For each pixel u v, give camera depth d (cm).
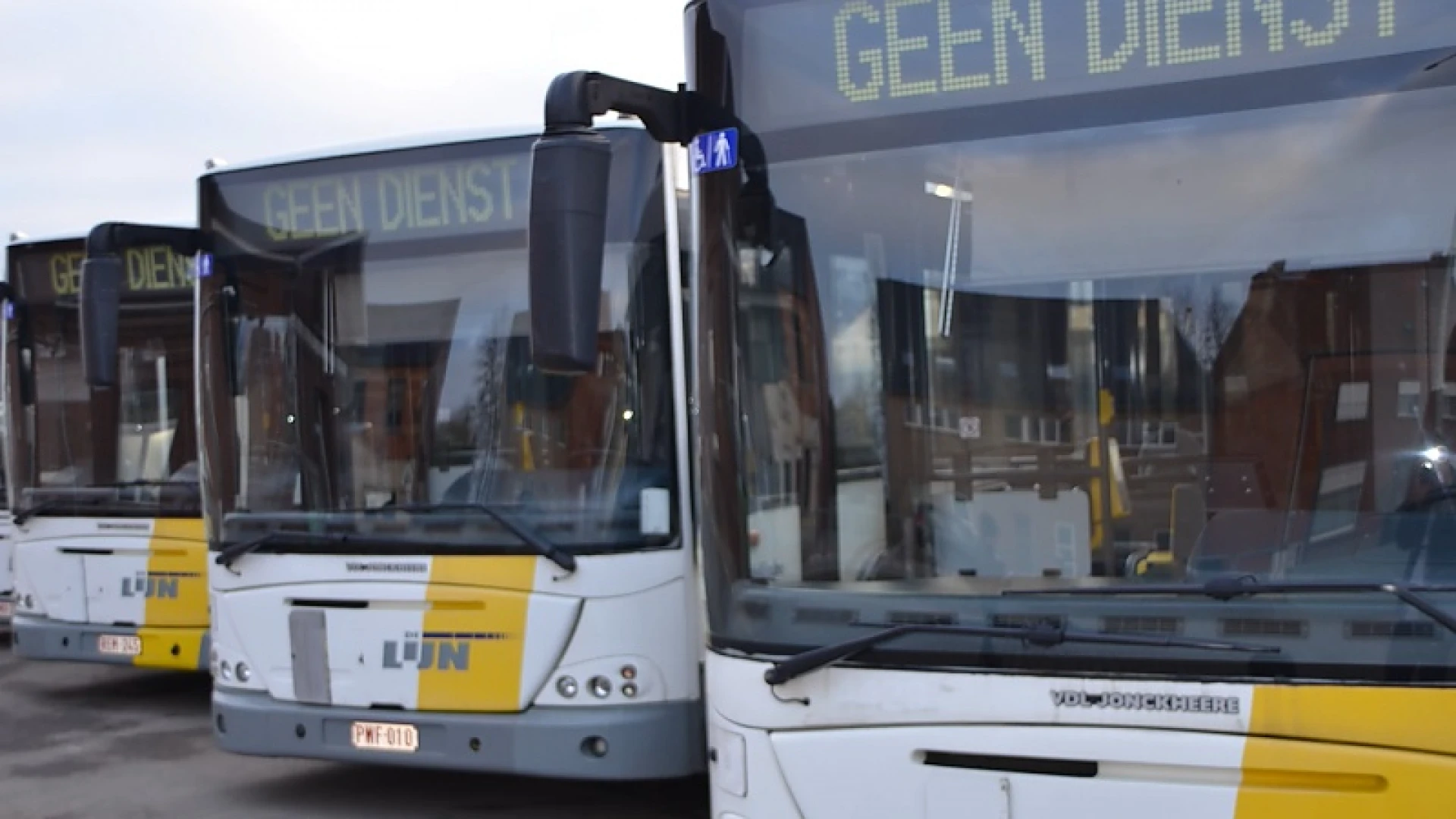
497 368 650
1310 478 368
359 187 684
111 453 978
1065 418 392
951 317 404
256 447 692
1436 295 359
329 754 652
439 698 631
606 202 400
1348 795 335
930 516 401
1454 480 352
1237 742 344
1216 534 374
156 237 696
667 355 632
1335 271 369
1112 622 362
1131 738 353
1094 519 387
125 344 979
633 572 617
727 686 412
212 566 700
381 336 673
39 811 754
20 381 1016
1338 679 338
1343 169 369
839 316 414
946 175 405
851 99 414
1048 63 396
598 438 629
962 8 404
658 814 705
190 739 921
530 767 613
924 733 376
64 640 976
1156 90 386
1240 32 379
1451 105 359
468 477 646
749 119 423
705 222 430
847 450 410
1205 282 381
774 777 397
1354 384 365
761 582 414
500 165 659
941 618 383
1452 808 327
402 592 641
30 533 1000
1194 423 380
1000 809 366
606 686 612
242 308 705
